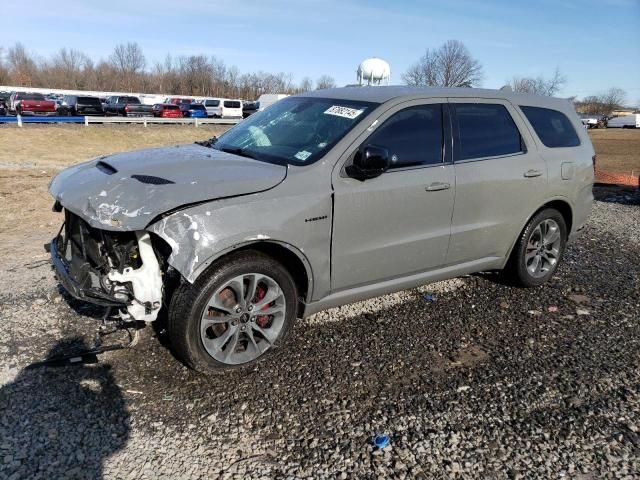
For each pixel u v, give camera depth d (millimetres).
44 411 2943
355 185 3598
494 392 3359
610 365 3760
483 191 4289
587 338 4164
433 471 2658
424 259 4117
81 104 37969
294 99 4598
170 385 3260
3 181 11812
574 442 2910
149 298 3164
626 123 73000
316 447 2793
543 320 4457
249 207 3176
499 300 4836
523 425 3043
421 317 4402
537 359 3805
